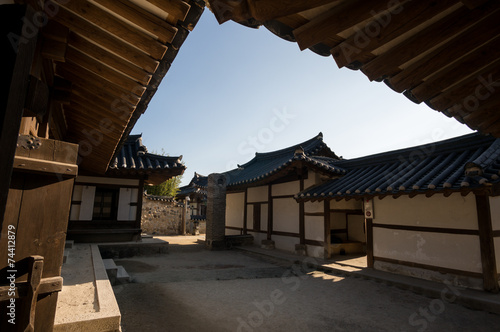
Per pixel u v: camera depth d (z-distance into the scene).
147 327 3.81
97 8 1.95
